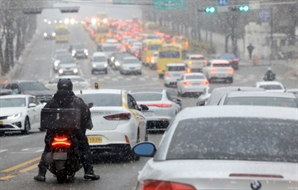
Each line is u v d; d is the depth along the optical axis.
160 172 10.62
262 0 169.50
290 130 11.91
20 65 178.38
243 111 12.88
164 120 49.66
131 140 30.62
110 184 24.31
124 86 124.06
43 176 25.05
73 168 23.88
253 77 137.38
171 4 124.88
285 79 129.25
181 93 103.06
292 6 167.00
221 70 124.31
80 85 95.94
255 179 9.88
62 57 155.88
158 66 142.62
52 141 23.11
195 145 11.57
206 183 10.05
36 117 57.75
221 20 185.62
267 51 179.12
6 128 53.75
